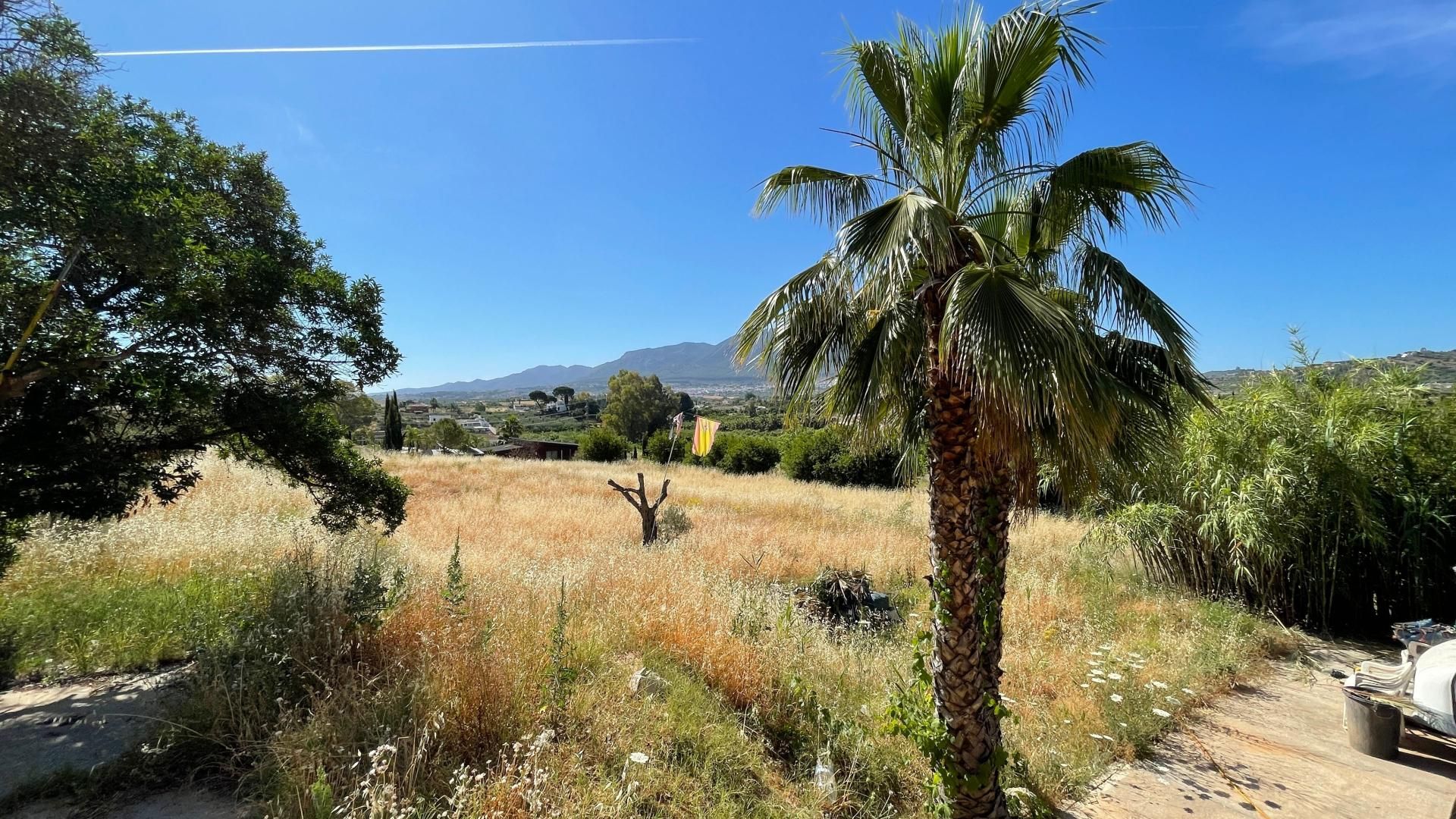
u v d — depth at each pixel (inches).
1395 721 182.2
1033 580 340.8
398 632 181.6
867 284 134.6
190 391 163.3
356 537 322.7
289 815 111.2
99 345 154.3
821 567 377.1
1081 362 117.5
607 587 258.1
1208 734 198.4
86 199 130.5
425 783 122.0
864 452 185.3
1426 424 311.1
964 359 121.1
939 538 142.9
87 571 246.1
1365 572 316.5
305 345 213.2
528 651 178.4
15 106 125.6
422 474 827.4
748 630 215.9
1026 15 130.5
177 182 177.9
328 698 145.9
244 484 493.0
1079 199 147.6
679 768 144.4
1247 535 298.8
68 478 166.1
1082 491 151.1
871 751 168.4
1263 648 277.9
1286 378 337.1
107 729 140.5
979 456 140.4
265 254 189.9
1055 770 168.7
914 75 145.0
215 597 220.4
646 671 179.6
